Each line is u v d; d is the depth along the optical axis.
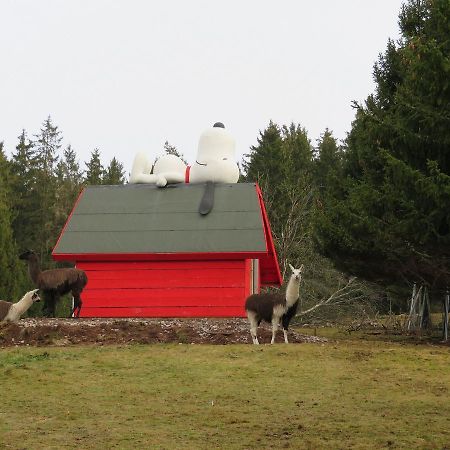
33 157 111.06
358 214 38.84
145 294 37.53
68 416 17.72
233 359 25.38
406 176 30.44
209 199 40.44
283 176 82.44
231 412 18.28
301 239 57.78
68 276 34.94
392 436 15.73
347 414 18.00
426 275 37.84
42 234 99.25
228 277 37.06
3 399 19.69
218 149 42.91
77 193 109.69
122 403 19.31
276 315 28.70
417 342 36.44
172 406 18.97
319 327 54.22
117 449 14.69
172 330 30.47
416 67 30.84
